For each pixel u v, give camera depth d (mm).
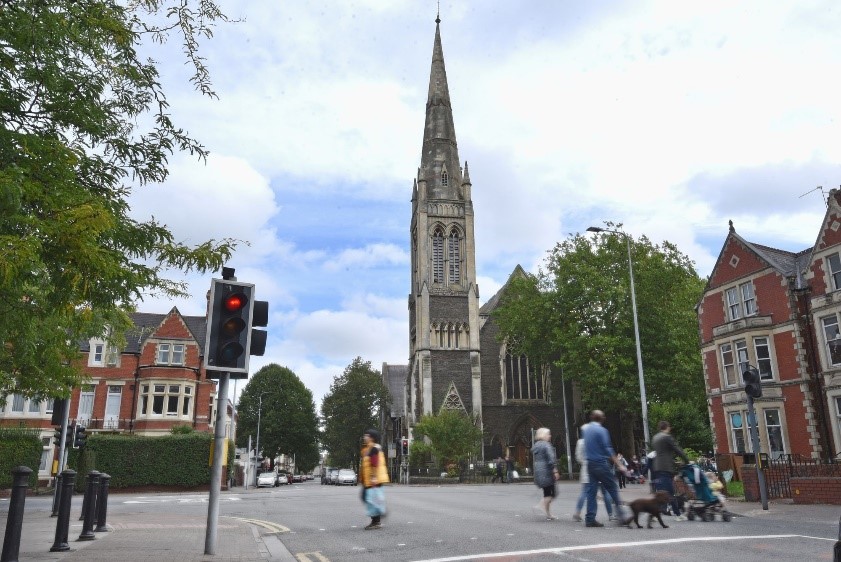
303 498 27672
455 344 60438
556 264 49188
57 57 8945
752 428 16938
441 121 68938
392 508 18641
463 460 50938
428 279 62156
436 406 58406
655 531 11633
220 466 9984
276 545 11195
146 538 12250
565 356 46562
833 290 28109
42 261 7570
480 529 12508
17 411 42469
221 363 9750
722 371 33031
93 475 12516
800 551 9141
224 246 9891
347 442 88125
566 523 13141
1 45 8359
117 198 9727
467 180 66062
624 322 43875
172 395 45594
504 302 54344
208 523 9852
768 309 30969
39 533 13312
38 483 37938
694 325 45750
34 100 9016
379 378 90625
